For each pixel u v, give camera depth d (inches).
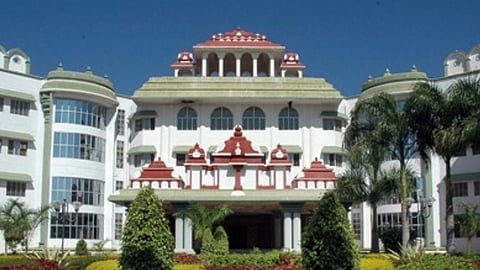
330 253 688.4
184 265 888.9
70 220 1870.1
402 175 1278.3
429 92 1236.5
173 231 1770.4
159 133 1909.4
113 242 1987.0
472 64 1907.0
